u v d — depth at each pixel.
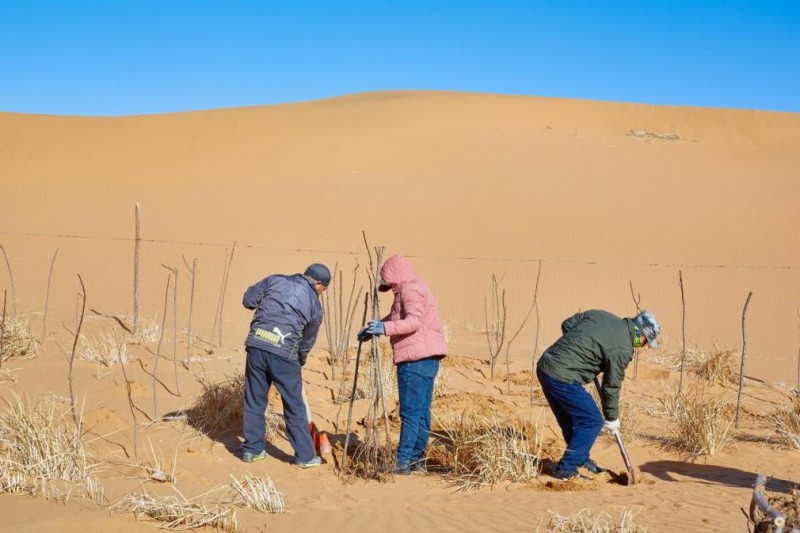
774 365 13.56
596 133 57.53
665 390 10.32
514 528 4.91
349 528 4.88
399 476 6.52
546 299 20.31
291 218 29.33
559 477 6.43
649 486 6.29
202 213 29.97
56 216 29.45
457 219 29.48
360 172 38.12
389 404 8.75
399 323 6.46
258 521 4.88
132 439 6.86
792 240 27.25
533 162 40.31
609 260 24.98
